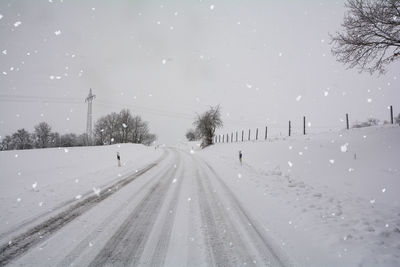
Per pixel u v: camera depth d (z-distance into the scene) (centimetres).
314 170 1028
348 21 1077
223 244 373
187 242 377
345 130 1911
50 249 347
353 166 955
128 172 1149
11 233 405
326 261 325
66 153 2128
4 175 1069
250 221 477
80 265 303
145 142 7775
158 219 481
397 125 1471
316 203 601
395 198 625
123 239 384
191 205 585
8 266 301
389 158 923
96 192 713
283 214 521
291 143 1767
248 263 318
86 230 420
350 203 605
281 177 998
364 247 361
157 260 321
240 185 848
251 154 1889
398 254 340
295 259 330
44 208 550
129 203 595
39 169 1255
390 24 988
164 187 800
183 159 1952
